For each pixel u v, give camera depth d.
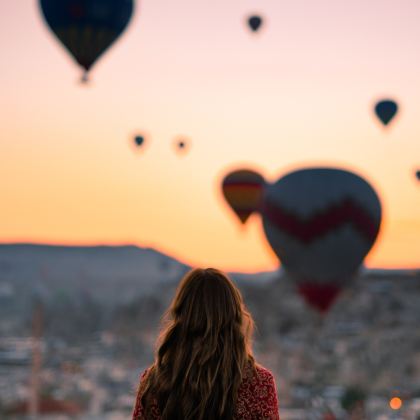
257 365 4.76
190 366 4.68
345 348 184.75
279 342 189.88
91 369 185.25
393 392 113.19
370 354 176.62
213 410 4.62
